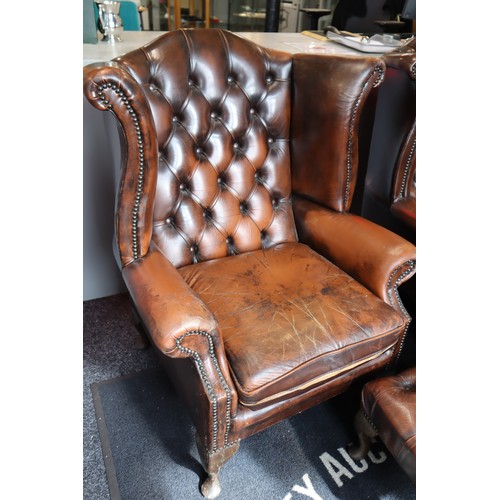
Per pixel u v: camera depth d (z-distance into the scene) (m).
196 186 1.43
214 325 0.97
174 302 0.99
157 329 0.93
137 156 1.08
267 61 1.48
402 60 1.48
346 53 1.90
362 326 1.18
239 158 1.50
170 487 1.22
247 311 1.20
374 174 1.79
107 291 1.89
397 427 1.04
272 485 1.24
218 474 1.24
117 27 1.71
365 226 1.43
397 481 1.26
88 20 1.57
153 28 4.80
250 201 1.55
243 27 5.16
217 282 1.32
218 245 1.49
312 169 1.54
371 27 2.86
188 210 1.42
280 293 1.28
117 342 1.69
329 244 1.47
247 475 1.26
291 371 1.06
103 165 1.60
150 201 1.16
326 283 1.33
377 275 1.30
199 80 1.38
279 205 1.62
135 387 1.51
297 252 1.50
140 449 1.31
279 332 1.13
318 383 1.17
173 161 1.37
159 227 1.39
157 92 1.30
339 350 1.13
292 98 1.54
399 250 1.30
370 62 1.33
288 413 1.19
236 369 1.05
